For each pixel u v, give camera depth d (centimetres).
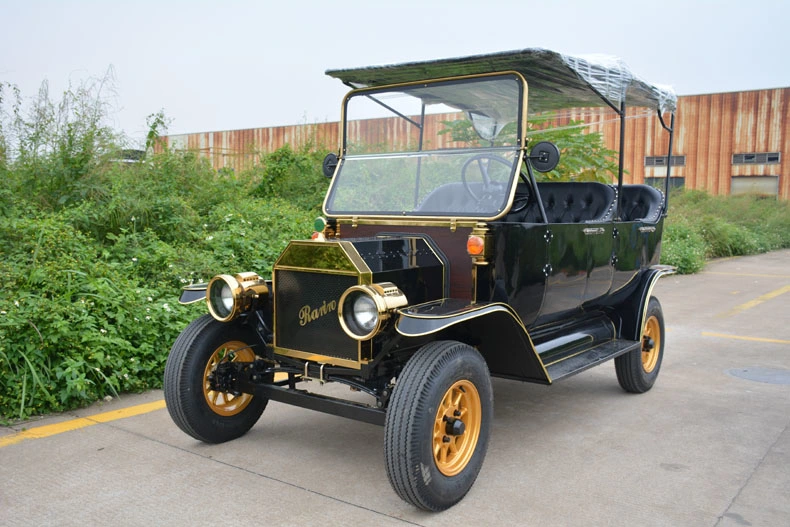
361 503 341
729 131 2259
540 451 418
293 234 841
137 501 337
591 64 429
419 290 373
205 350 399
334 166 473
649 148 2184
